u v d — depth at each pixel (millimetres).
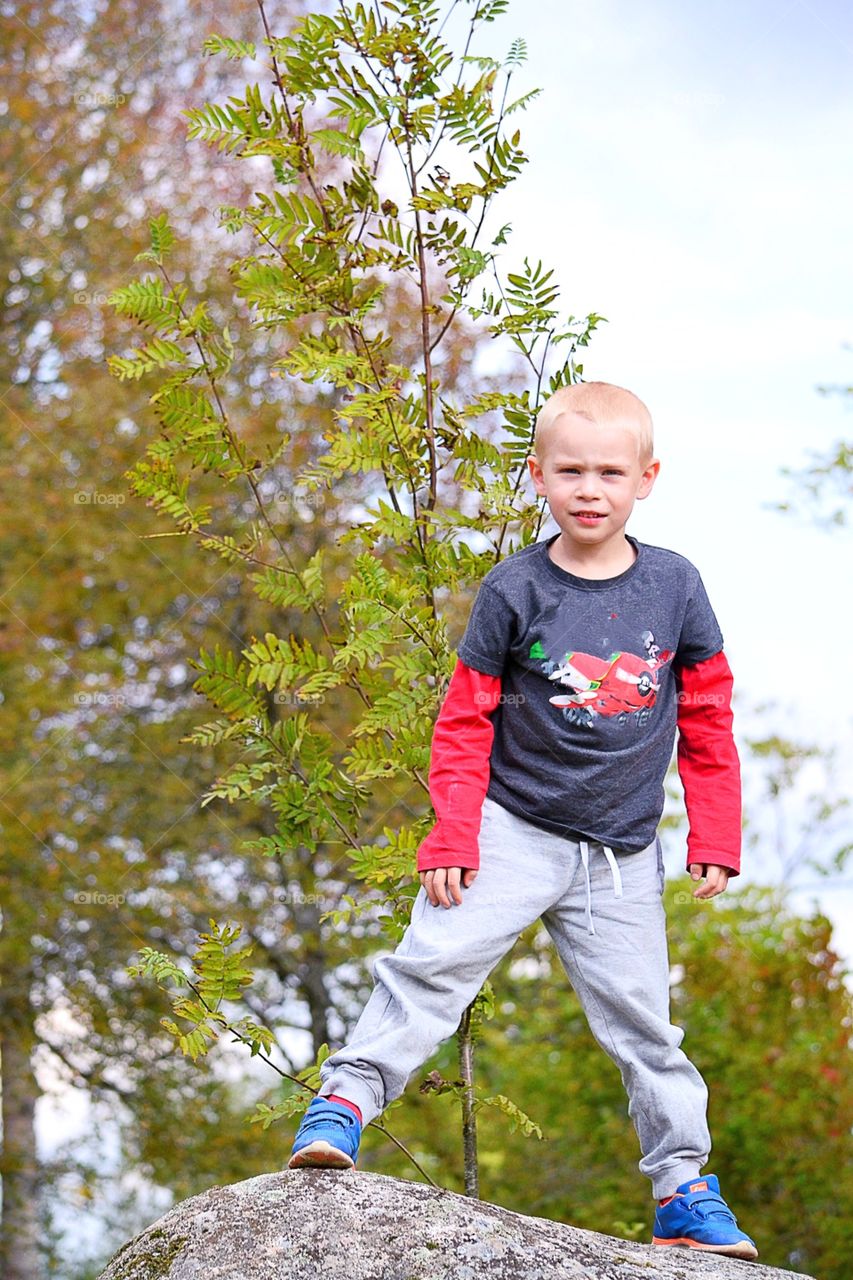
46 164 11320
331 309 3635
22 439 11062
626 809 2729
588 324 3428
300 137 3570
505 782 2727
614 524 2697
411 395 3547
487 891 2658
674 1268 2402
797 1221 8188
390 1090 2574
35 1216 11750
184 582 10945
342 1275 2254
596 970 2725
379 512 3424
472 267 3432
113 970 11086
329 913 3434
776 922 9398
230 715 3580
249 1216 2375
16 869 10977
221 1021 2875
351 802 3574
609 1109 9133
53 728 11141
